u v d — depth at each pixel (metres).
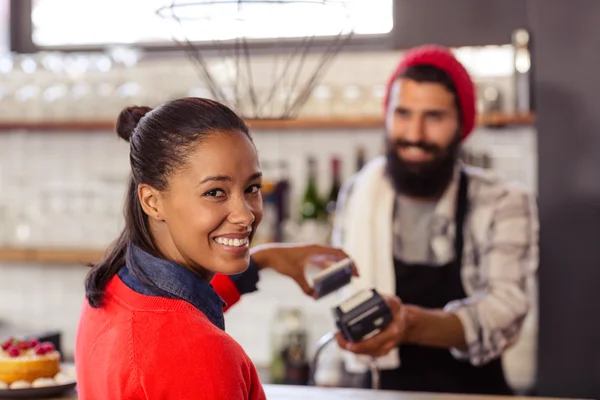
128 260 1.14
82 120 3.21
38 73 3.40
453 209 2.30
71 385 1.69
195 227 1.08
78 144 3.47
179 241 1.10
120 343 1.06
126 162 3.43
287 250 1.84
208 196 1.08
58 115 3.23
